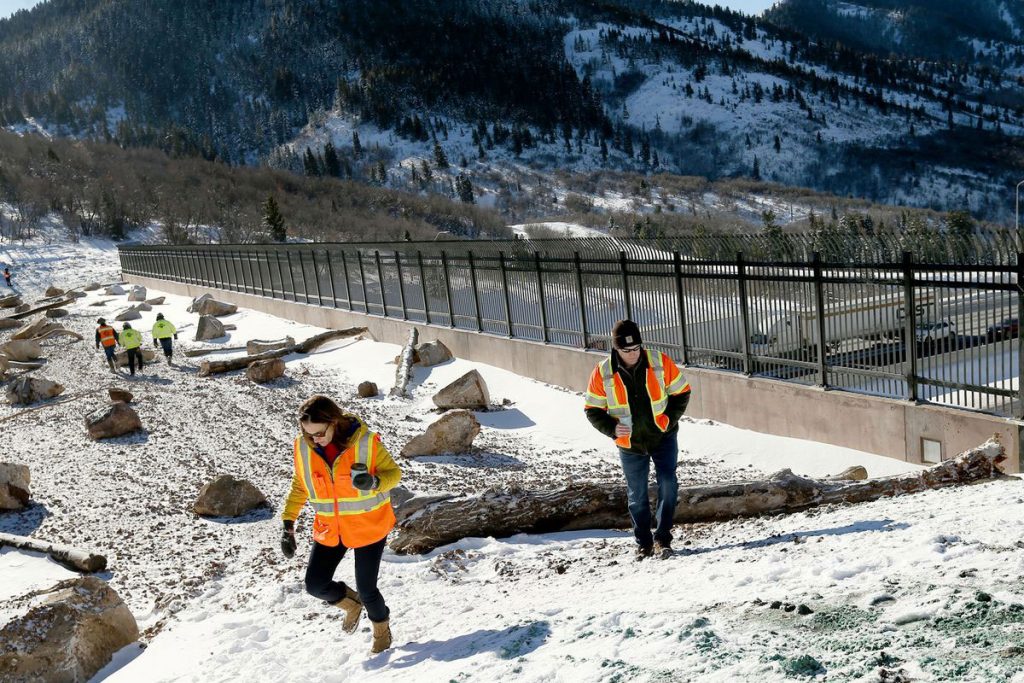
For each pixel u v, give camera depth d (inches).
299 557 345.7
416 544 308.2
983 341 374.0
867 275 426.0
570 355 672.4
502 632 191.0
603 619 175.9
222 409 740.7
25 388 910.4
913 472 285.6
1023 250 351.3
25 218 3937.0
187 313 1504.7
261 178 6732.3
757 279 494.6
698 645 144.9
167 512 453.7
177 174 6131.9
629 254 607.8
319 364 924.6
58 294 2146.9
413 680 174.6
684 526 290.2
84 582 278.1
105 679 245.9
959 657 117.0
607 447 527.8
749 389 503.8
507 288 761.0
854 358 440.8
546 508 305.0
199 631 268.5
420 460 519.2
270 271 1403.8
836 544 202.4
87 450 634.2
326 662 210.2
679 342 566.3
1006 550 162.2
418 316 942.4
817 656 129.0
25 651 250.1
